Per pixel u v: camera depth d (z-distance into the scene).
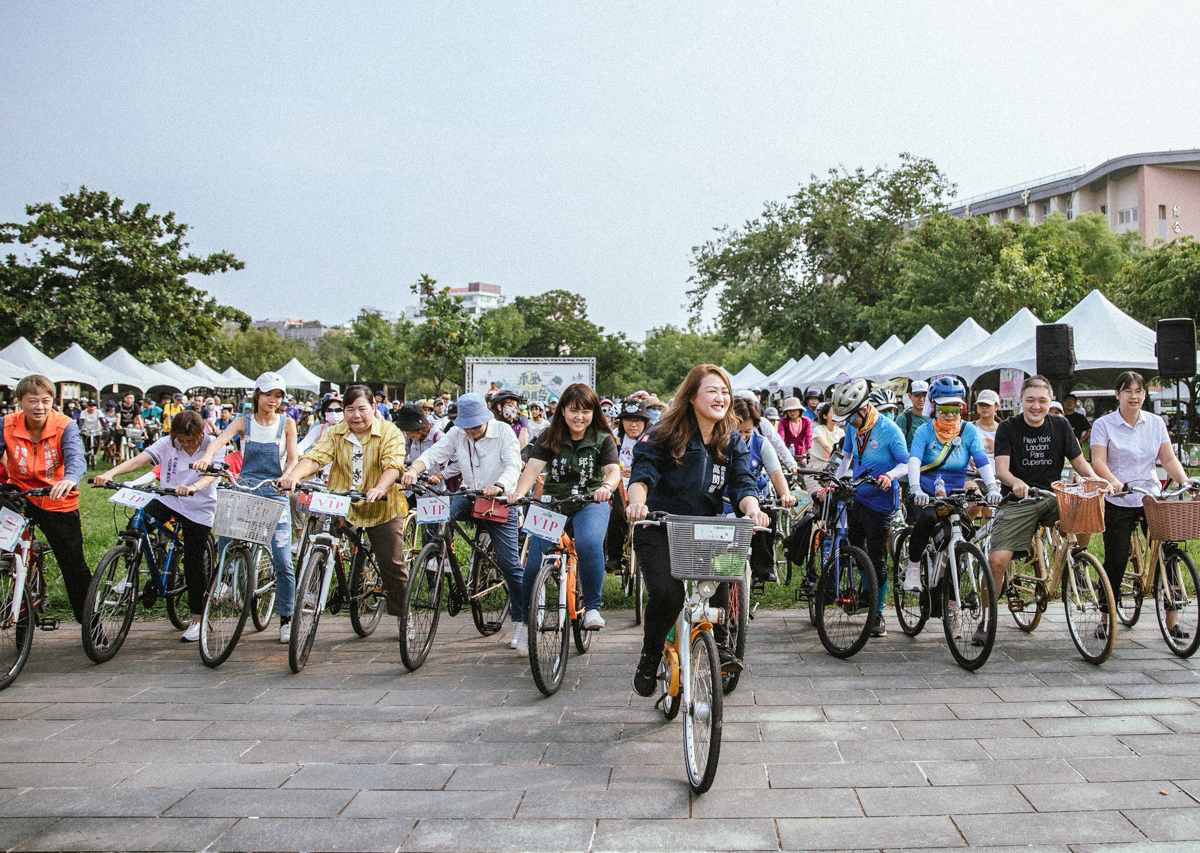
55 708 4.64
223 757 3.93
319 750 4.01
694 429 3.96
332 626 6.57
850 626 5.55
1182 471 5.65
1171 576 5.37
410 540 8.38
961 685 4.87
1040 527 5.87
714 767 3.33
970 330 19.84
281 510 5.18
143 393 28.36
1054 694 4.66
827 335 40.47
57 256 33.88
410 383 58.91
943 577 5.45
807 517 6.44
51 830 3.23
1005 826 3.16
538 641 4.71
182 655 5.73
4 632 5.09
